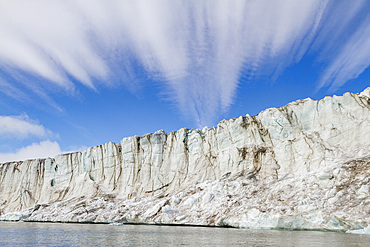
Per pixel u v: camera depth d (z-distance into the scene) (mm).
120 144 109500
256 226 56875
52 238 47719
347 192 51750
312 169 66250
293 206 54625
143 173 98500
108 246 37875
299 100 81812
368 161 57375
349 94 72438
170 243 39219
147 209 79875
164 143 101188
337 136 69000
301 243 35781
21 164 123938
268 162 76375
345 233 45906
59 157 116562
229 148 86625
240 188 71688
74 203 96062
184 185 88188
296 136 75688
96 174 107312
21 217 96312
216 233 51062
